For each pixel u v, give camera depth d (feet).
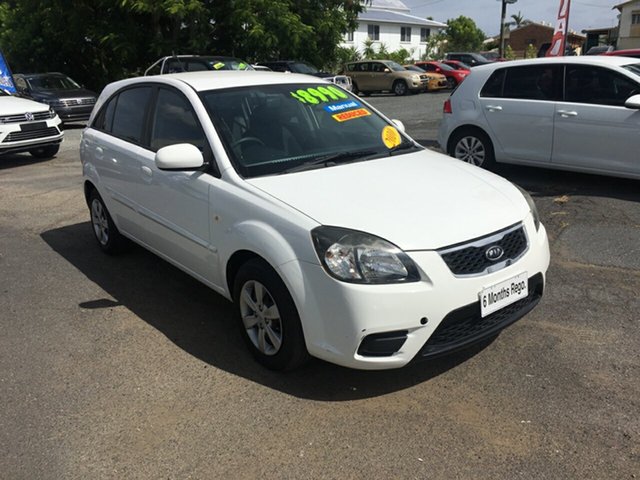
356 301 9.39
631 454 8.78
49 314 14.21
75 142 44.14
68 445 9.43
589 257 16.37
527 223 11.20
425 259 9.58
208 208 12.01
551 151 23.50
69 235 20.51
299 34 74.69
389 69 83.56
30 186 28.71
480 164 26.03
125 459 9.07
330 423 9.75
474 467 8.64
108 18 73.46
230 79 14.19
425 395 10.44
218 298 14.88
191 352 12.19
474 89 25.77
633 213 19.85
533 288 11.16
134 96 15.83
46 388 11.05
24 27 79.82
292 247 10.05
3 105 34.58
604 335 12.22
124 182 15.48
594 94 22.21
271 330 11.02
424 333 9.63
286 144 12.80
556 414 9.75
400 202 10.62
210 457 9.05
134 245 18.33
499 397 10.28
